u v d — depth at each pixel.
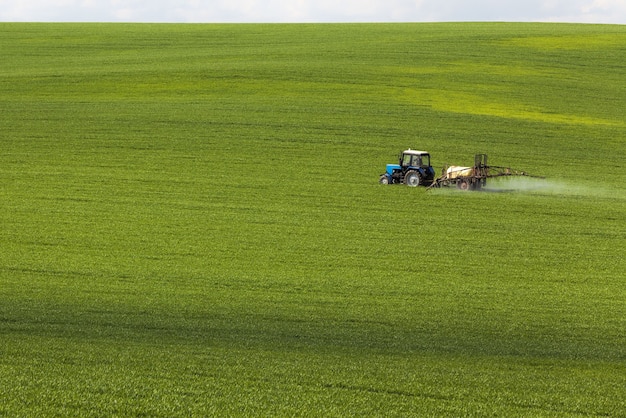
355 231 50.16
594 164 71.44
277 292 38.06
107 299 36.41
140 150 71.19
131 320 33.47
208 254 44.62
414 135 78.06
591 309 36.59
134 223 50.91
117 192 58.53
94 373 25.48
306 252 45.44
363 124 81.25
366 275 41.34
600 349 31.36
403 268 42.78
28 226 49.59
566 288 39.97
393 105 89.00
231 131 77.81
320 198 58.28
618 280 41.59
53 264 42.09
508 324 34.19
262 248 46.06
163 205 55.41
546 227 52.34
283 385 25.09
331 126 80.19
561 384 26.62
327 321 34.00
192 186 60.59
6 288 37.78
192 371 26.30
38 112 84.56
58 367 26.16
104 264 42.31
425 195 60.28
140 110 85.75
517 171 65.62
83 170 64.62
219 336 31.62
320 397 24.03
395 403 23.83
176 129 78.19
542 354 30.62
